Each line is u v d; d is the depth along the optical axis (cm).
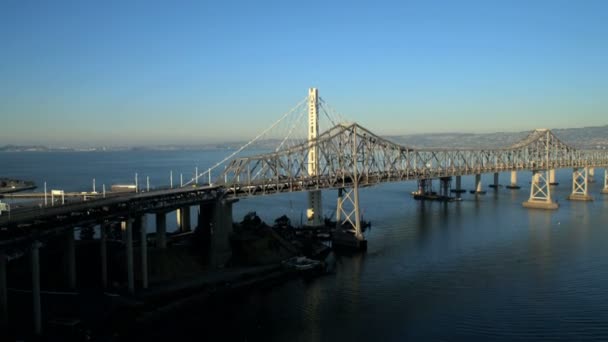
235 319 7694
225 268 10250
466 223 15238
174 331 7194
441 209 18200
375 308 8094
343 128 13450
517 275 9650
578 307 7925
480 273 9850
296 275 9944
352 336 7062
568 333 7012
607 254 11088
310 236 12962
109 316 7288
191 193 10444
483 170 19712
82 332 6681
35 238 6588
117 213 8206
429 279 9538
